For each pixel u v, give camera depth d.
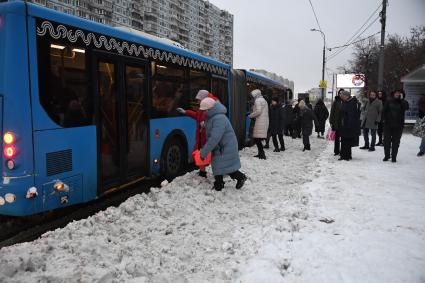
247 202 6.63
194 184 7.31
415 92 21.73
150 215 5.62
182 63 8.78
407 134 19.20
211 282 3.72
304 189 7.36
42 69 4.85
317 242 4.58
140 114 7.10
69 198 5.31
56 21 5.07
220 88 11.48
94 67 5.74
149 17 76.00
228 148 6.94
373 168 9.59
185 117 8.95
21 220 5.71
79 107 5.46
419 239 4.71
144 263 4.03
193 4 100.25
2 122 4.64
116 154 6.37
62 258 4.02
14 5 4.60
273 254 4.23
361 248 4.41
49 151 4.96
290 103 18.55
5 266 3.62
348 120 10.77
